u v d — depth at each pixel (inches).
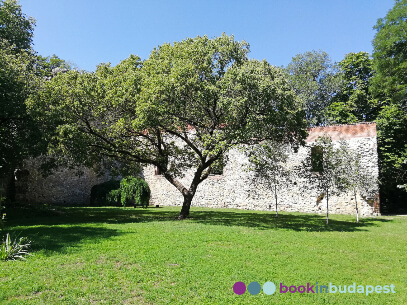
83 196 1015.6
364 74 1091.3
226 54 517.7
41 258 258.4
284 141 565.0
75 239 330.6
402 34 772.0
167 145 644.7
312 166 597.3
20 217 554.3
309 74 1343.5
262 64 498.6
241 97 455.5
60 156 571.8
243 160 873.5
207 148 566.6
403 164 869.2
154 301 186.2
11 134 546.6
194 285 208.1
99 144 577.3
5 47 604.7
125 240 330.0
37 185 941.8
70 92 503.8
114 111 546.0
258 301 188.9
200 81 500.4
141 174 1054.4
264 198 832.3
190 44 547.5
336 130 762.8
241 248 306.5
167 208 866.1
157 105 465.1
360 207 722.2
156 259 260.5
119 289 200.2
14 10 791.7
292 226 486.0
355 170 561.0
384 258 285.7
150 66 542.6
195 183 593.9
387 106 956.6
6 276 219.0
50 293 192.7
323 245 333.7
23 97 522.3
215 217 610.2
